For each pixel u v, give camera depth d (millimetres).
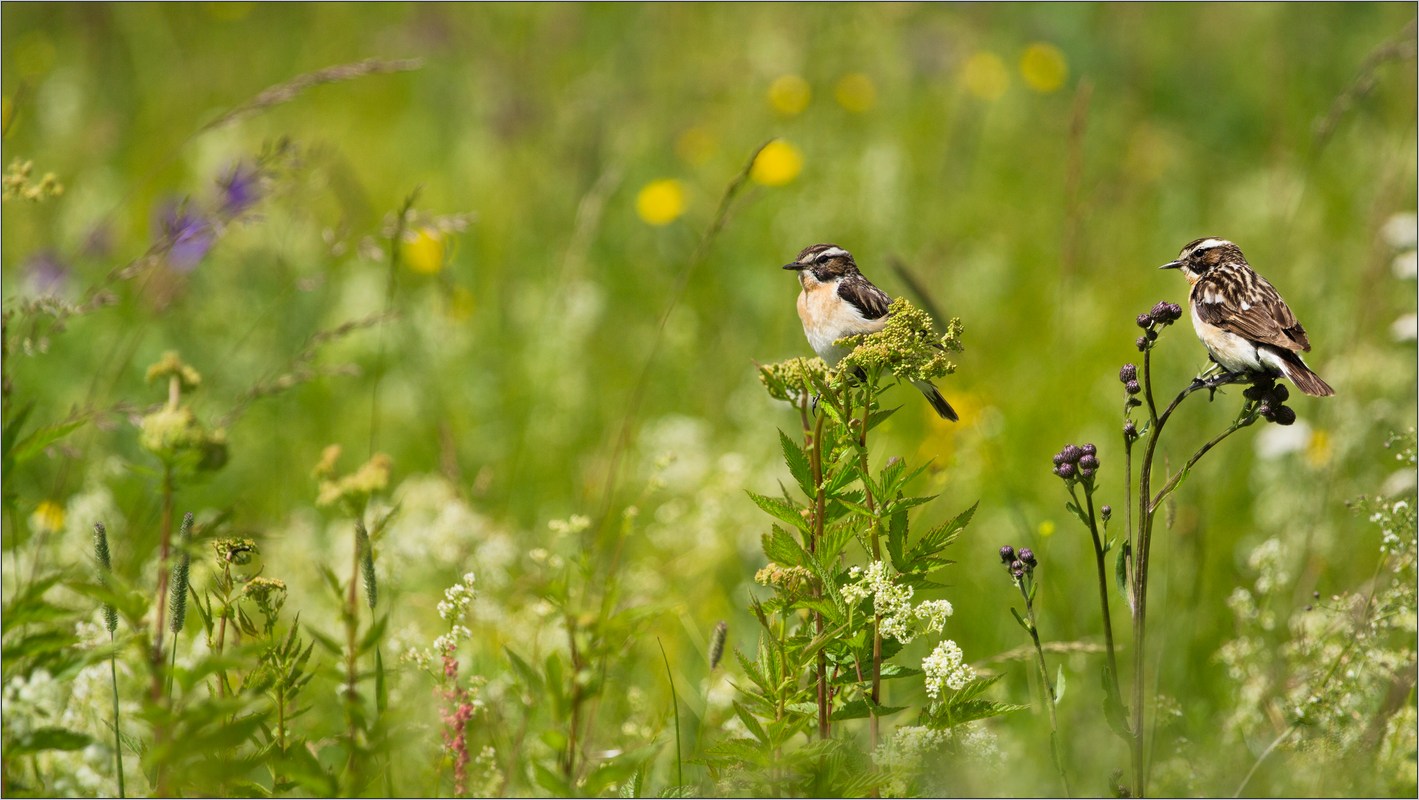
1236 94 20406
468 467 12547
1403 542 7438
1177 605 9867
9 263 15508
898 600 6203
